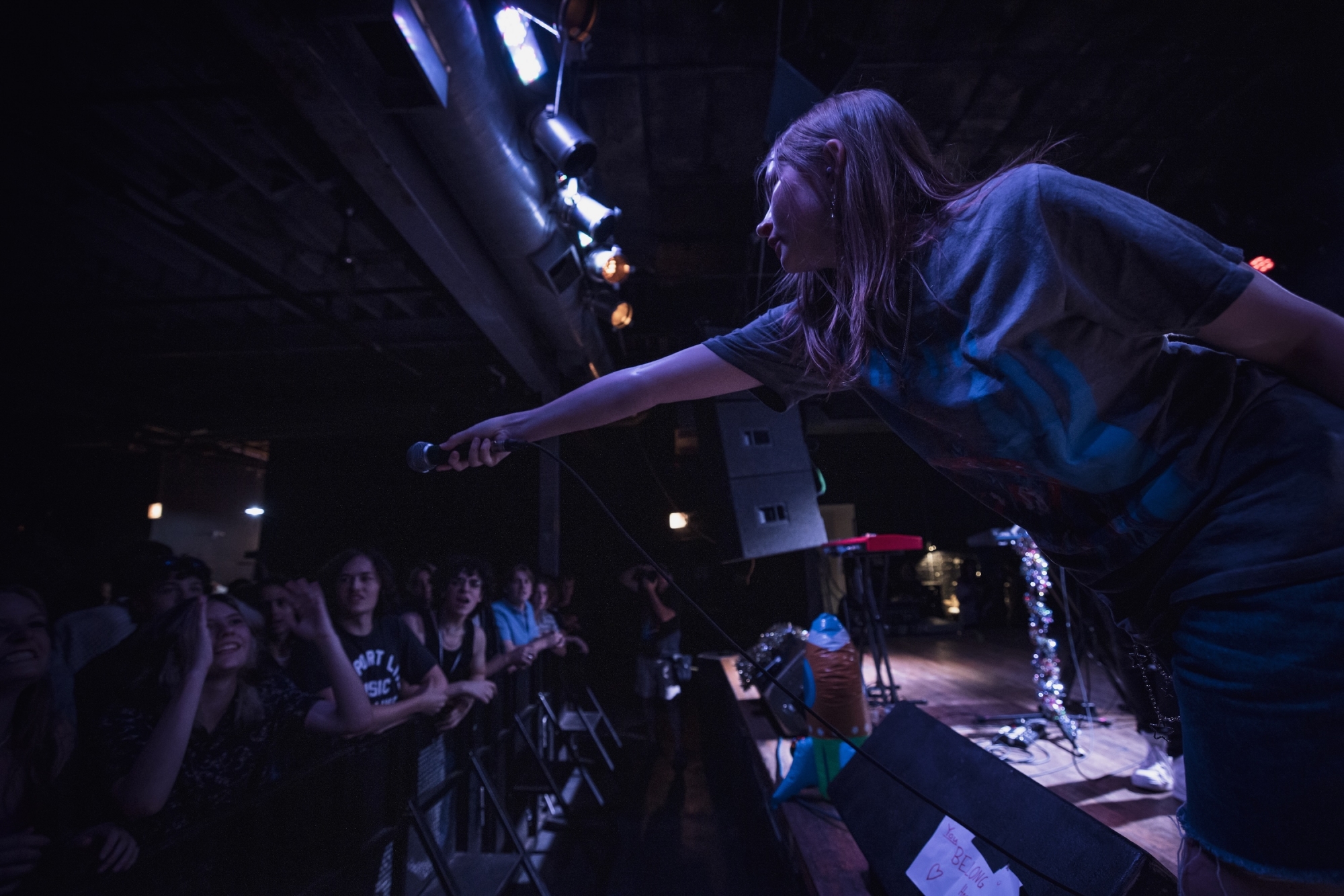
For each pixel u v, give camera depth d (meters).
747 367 0.99
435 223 3.57
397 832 2.29
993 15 3.99
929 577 11.73
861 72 4.39
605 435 10.41
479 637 3.73
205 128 3.35
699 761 5.95
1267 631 0.64
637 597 9.77
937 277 0.75
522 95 3.26
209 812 1.70
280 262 5.19
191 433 8.86
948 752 1.59
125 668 1.69
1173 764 2.43
